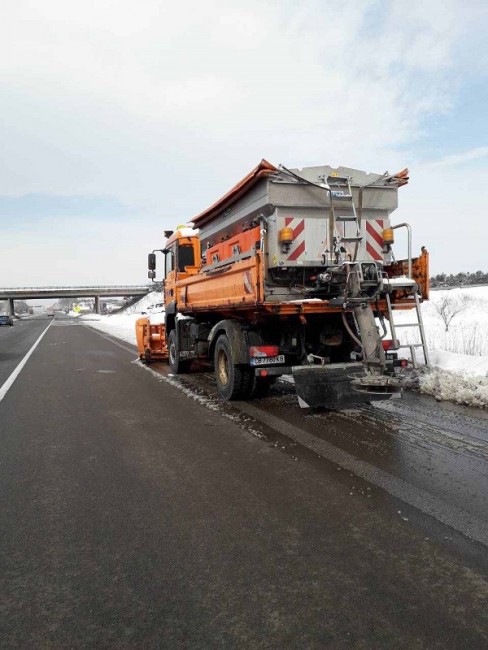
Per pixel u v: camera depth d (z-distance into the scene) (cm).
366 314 568
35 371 1105
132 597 236
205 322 920
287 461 427
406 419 551
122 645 202
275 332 683
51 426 577
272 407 650
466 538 286
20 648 202
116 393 790
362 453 441
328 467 409
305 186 619
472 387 629
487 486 361
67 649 201
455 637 203
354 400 571
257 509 332
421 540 284
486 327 1644
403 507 329
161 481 389
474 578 245
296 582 245
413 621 213
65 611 226
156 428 557
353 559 265
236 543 286
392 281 622
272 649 198
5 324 4984
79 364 1230
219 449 470
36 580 252
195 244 1009
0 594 241
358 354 647
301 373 598
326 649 197
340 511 326
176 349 997
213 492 364
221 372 731
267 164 590
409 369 714
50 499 357
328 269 610
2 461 448
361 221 649
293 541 287
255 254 596
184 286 932
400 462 415
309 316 641
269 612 221
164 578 251
